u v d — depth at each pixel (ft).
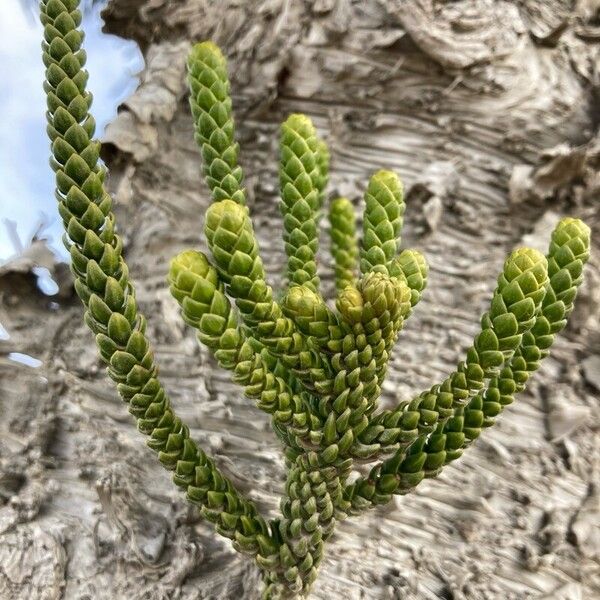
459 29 0.36
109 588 0.30
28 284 0.35
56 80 0.17
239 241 0.17
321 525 0.22
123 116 0.36
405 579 0.31
